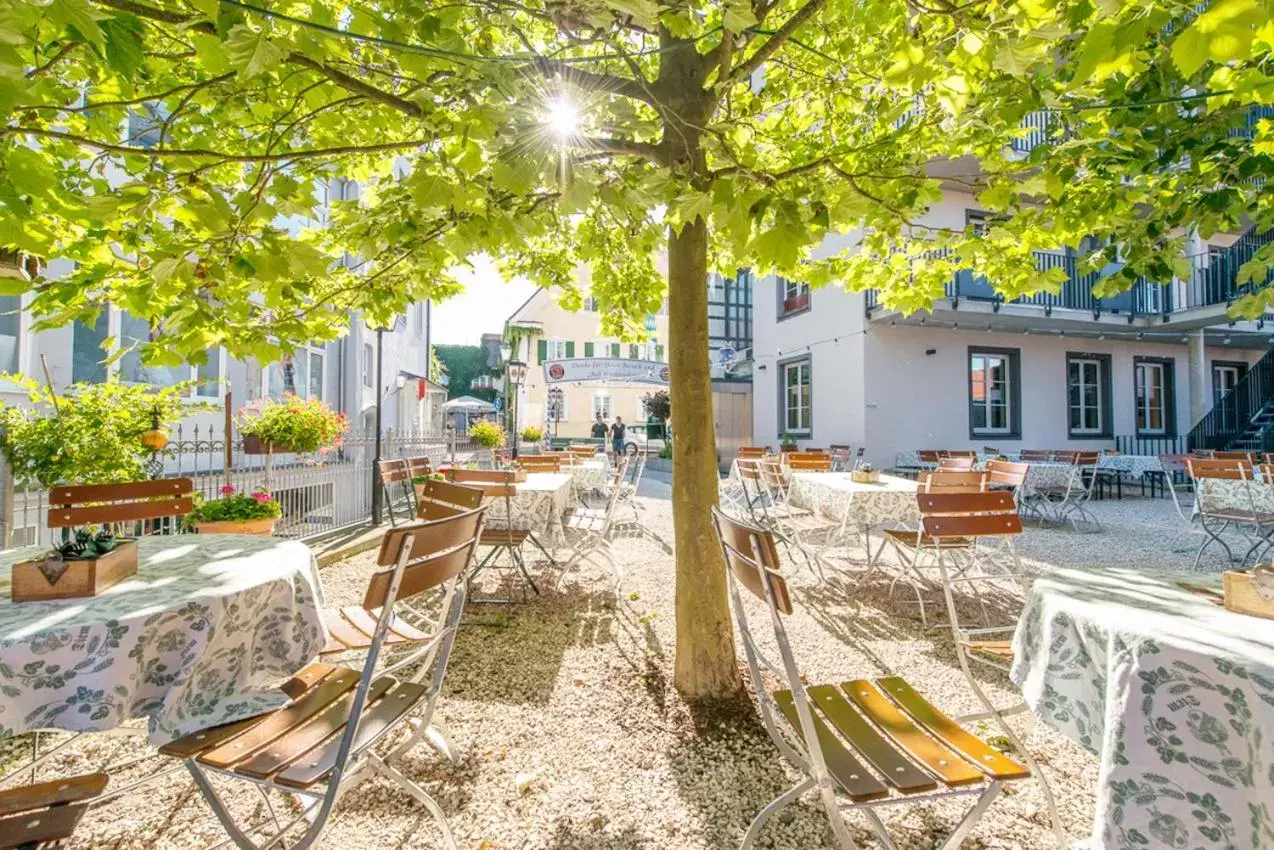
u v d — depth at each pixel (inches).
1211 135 124.7
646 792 93.2
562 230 186.7
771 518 233.8
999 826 86.8
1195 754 57.2
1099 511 387.5
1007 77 103.7
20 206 71.0
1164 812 57.7
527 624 171.6
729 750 104.1
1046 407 542.3
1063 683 72.9
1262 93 101.3
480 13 90.7
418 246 123.2
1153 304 515.5
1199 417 524.4
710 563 121.7
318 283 144.0
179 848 81.4
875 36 140.2
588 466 347.9
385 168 159.3
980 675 136.3
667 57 108.7
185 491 127.8
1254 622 65.9
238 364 345.4
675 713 116.6
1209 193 125.6
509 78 81.6
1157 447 576.1
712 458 123.0
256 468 274.8
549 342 1168.2
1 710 60.0
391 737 109.0
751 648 80.4
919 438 506.3
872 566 226.5
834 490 223.0
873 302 490.3
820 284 187.6
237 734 70.6
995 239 145.5
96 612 67.8
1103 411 564.1
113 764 101.4
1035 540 292.2
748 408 739.4
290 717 75.2
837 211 114.6
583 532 229.0
